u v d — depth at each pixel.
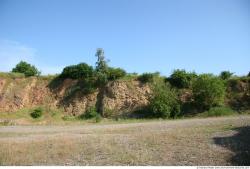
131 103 53.91
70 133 29.08
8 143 22.86
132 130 29.31
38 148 20.73
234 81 55.41
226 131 24.89
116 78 58.16
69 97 57.91
